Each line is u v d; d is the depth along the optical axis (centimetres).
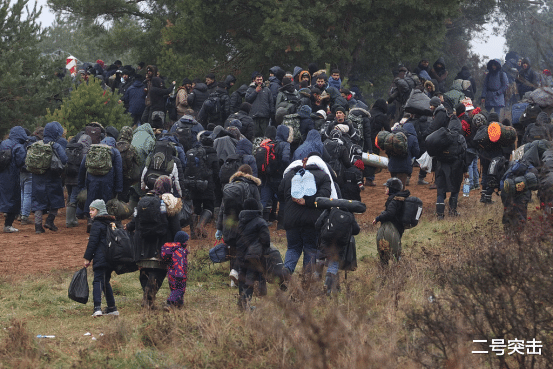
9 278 2986
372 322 1919
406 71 6103
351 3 7819
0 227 4238
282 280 2261
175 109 6328
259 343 1925
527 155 3275
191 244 3747
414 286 2520
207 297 2691
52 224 4116
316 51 7644
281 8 7644
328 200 2527
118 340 2092
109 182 3819
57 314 2508
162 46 8525
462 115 4822
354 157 3884
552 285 1725
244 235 2309
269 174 3947
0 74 6094
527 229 2041
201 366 1845
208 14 8062
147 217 2408
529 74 5234
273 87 5434
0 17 6269
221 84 5506
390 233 2766
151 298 2444
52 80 6425
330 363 1598
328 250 2458
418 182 5547
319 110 4856
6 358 1891
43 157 3950
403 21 7925
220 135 4106
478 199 4831
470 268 1972
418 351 1738
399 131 4447
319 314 2006
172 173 3625
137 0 9256
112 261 2367
